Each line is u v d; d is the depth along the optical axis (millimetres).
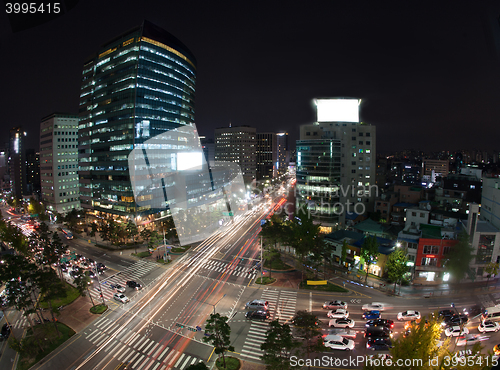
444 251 63625
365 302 57562
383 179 149625
